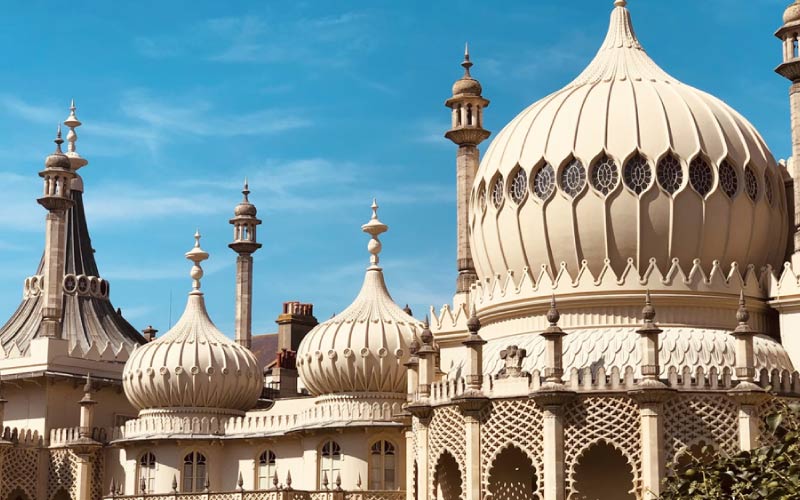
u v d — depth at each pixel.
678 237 57.72
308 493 63.41
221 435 70.25
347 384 66.19
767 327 59.47
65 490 73.44
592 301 57.50
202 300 73.94
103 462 73.44
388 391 66.19
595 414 52.66
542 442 53.16
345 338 66.12
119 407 77.81
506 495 57.59
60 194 77.94
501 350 56.38
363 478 65.00
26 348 79.38
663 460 51.78
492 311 60.66
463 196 66.50
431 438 57.31
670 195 57.66
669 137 58.25
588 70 63.97
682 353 55.47
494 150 62.38
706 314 57.66
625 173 57.97
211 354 71.12
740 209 58.69
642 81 61.47
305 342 67.94
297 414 68.44
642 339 52.81
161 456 70.31
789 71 59.28
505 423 54.06
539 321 58.84
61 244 77.81
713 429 52.38
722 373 53.22
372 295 68.00
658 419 51.91
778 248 61.19
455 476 59.66
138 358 71.75
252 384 72.50
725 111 61.00
